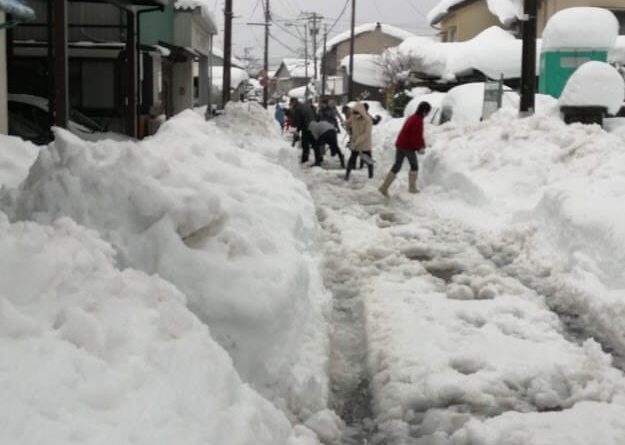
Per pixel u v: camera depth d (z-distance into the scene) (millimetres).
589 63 15891
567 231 8047
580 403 4641
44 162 5227
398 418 4566
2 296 3186
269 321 4414
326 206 12086
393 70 44156
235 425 3010
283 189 7289
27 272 3406
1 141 8742
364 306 6555
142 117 20797
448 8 41375
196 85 39344
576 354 5434
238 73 54500
